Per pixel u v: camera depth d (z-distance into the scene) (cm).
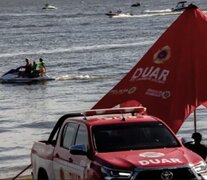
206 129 6450
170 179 2570
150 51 4012
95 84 11812
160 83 3844
